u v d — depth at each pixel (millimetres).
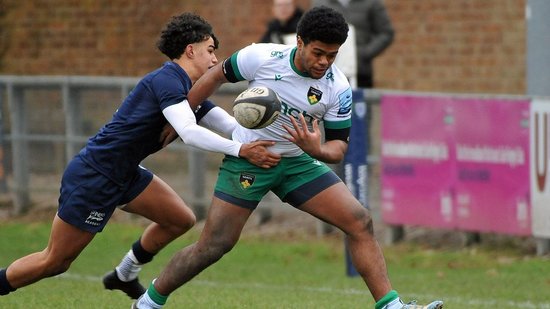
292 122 21703
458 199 38188
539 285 33281
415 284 33781
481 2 51312
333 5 43656
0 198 48625
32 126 47281
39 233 43844
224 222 22641
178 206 25016
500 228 37375
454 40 52031
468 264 36938
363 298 30141
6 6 60125
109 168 23469
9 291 24234
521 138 36562
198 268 22781
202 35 23750
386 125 39562
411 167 39156
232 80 22719
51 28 59469
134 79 44656
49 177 47375
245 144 22203
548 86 39375
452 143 38062
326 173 23094
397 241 40344
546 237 36531
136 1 57438
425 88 52875
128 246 41406
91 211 23516
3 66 60281
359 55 43344
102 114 45625
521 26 50500
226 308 27359
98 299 28812
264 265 37781
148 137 23516
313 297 30266
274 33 43469
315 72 21703
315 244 40688
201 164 44031
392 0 53375
